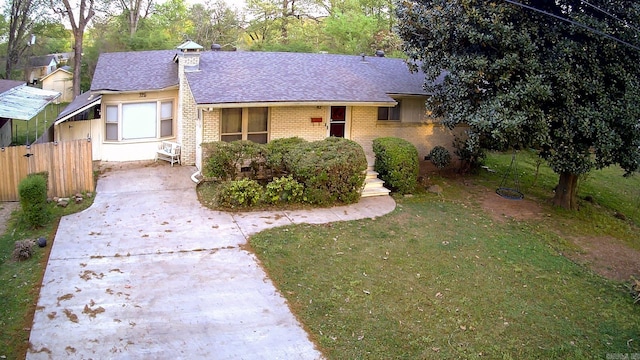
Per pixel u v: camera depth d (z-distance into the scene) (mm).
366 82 17656
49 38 50625
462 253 11234
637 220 15883
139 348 7238
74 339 7348
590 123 12711
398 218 13219
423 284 9641
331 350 7426
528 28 12930
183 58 16359
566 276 10562
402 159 15148
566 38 12930
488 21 12664
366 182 15242
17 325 7605
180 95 17094
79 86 34250
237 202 13195
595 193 18500
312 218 12805
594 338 8281
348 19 36250
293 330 7891
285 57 19094
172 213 12656
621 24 12359
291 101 15156
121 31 38438
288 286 9242
